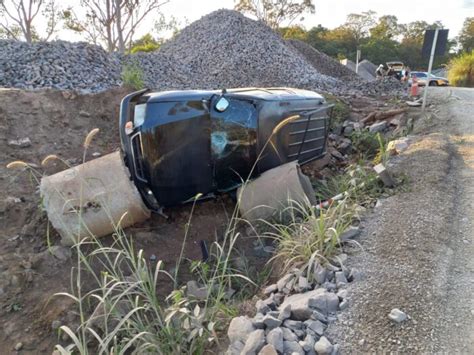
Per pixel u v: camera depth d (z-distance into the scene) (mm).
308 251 3336
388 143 6668
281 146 4793
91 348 3086
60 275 3809
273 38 20766
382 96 11914
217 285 3590
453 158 5445
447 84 22094
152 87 12789
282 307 2773
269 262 3830
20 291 3643
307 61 23047
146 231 4480
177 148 4242
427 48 8719
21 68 11547
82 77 11922
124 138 4402
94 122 7375
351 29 63156
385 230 3650
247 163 4488
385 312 2666
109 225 4027
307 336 2510
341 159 7113
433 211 3885
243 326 2629
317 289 2928
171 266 4113
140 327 2758
